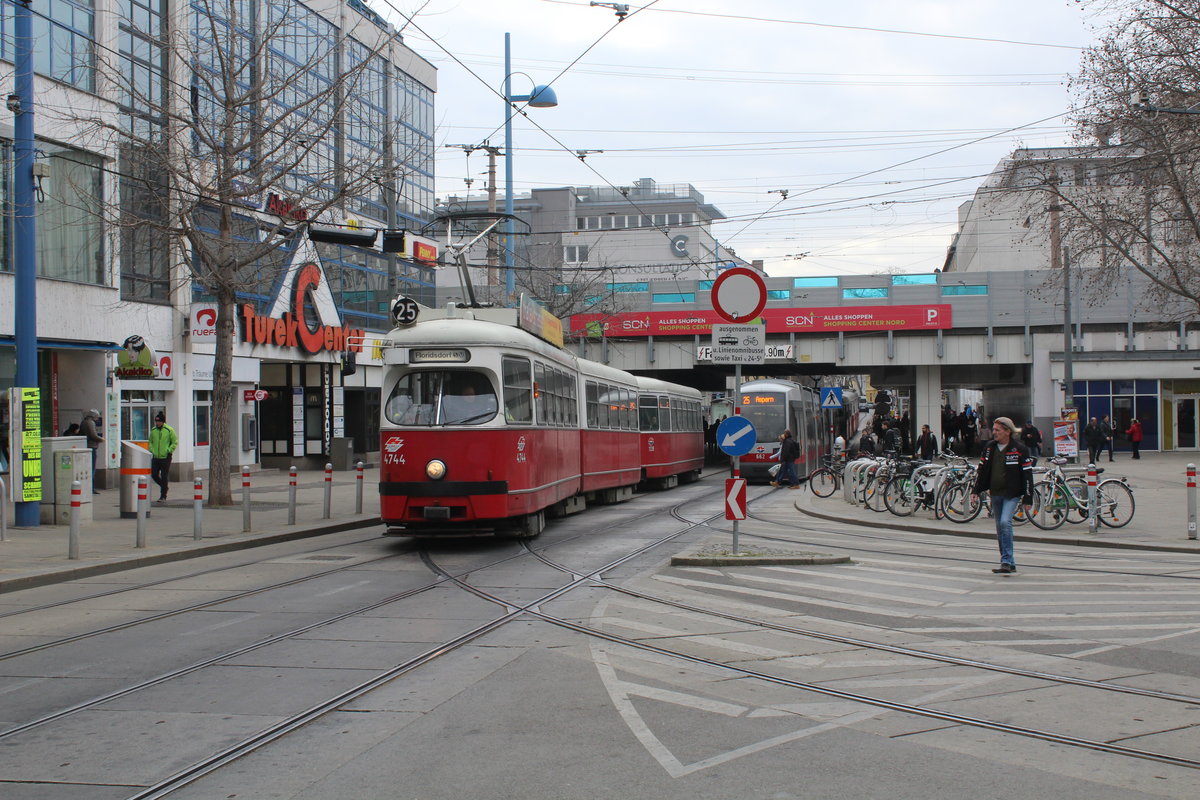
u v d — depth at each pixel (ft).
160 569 46.73
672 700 23.20
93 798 17.22
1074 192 97.19
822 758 18.97
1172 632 30.81
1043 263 207.92
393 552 52.34
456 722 21.53
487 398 52.49
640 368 163.02
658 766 18.56
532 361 57.16
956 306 154.30
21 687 24.93
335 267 131.44
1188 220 87.25
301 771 18.49
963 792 17.15
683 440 117.08
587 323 150.61
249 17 89.20
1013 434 43.86
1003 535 43.55
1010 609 34.96
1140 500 80.23
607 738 20.30
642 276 263.29
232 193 68.49
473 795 17.16
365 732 20.88
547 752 19.44
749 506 84.64
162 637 30.89
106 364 88.12
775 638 30.12
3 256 75.46
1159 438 154.10
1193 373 152.25
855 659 27.37
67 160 76.54
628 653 28.14
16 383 60.80
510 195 106.11
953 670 26.08
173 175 68.64
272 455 131.44
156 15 88.22
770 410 122.31
